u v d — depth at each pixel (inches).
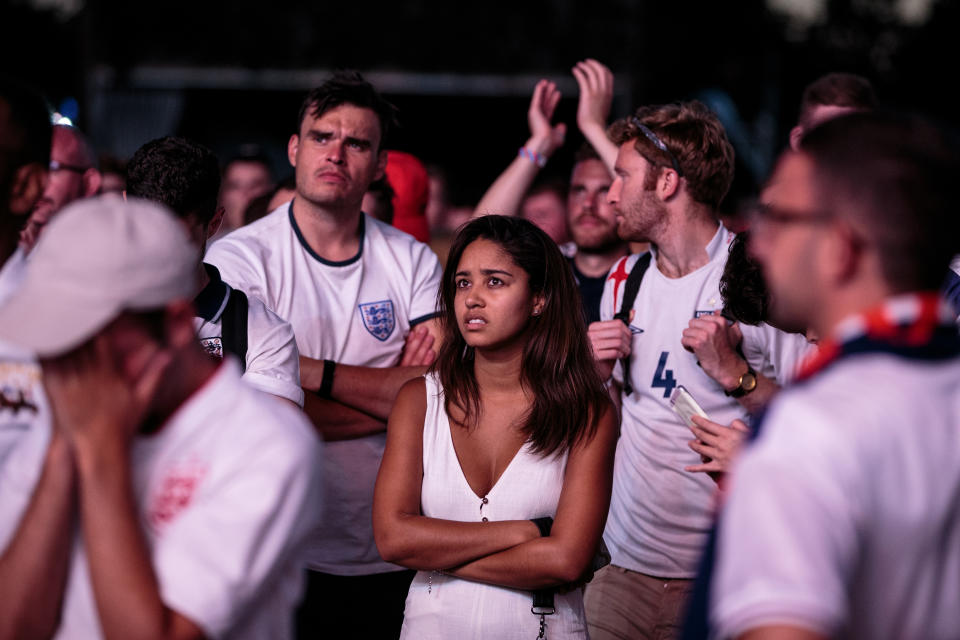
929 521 55.2
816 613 50.4
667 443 148.4
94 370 62.7
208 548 64.7
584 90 207.6
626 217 155.0
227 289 121.6
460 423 117.6
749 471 55.2
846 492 53.3
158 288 63.3
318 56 904.9
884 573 55.1
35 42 1250.6
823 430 54.4
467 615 112.0
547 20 916.6
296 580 74.4
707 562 62.1
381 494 115.8
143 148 120.0
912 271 58.7
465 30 915.4
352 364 155.0
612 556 154.3
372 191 190.2
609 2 917.2
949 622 56.7
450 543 111.1
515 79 904.9
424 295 161.0
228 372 69.4
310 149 150.8
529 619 111.4
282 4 917.8
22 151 81.2
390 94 917.8
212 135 911.7
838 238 59.6
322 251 154.0
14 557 64.2
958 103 1504.7
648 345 152.4
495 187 210.4
